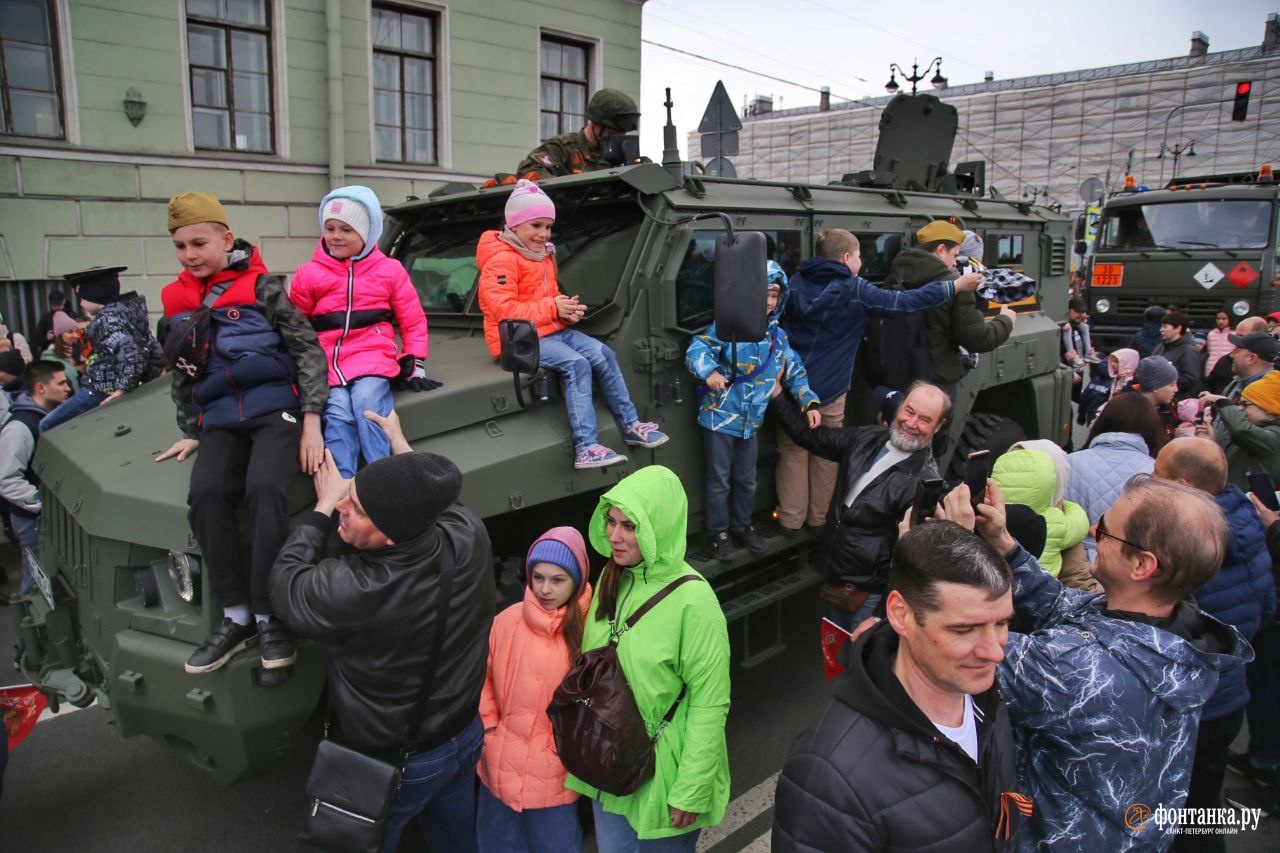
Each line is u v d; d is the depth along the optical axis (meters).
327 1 9.94
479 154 11.81
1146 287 12.55
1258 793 3.72
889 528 3.39
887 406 4.14
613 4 12.88
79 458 3.28
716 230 3.99
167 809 3.70
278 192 10.13
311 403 2.75
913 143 6.30
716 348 3.84
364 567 2.26
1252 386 4.64
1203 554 1.94
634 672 2.49
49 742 4.23
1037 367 6.55
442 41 11.16
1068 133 34.25
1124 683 1.88
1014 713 1.99
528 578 2.73
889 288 4.90
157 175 9.24
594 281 3.87
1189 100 31.80
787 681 4.80
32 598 3.63
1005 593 1.63
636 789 2.51
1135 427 3.84
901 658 1.80
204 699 2.59
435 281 4.61
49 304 8.73
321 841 2.31
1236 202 12.12
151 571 2.80
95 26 8.64
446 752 2.48
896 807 1.62
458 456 3.08
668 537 2.58
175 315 2.88
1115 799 1.90
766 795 3.78
